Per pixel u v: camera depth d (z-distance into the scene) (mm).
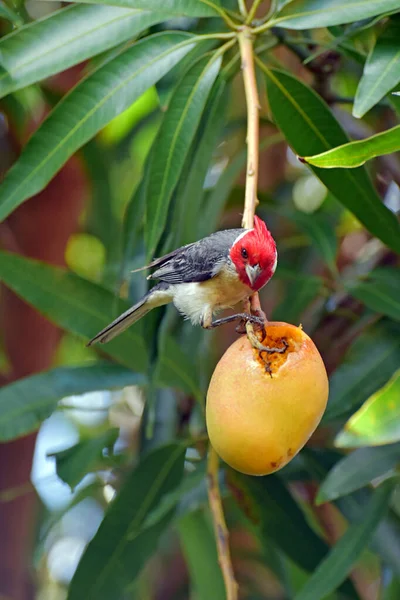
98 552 5906
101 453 5996
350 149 5613
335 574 5820
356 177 5844
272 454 5598
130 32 5766
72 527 6730
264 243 5809
